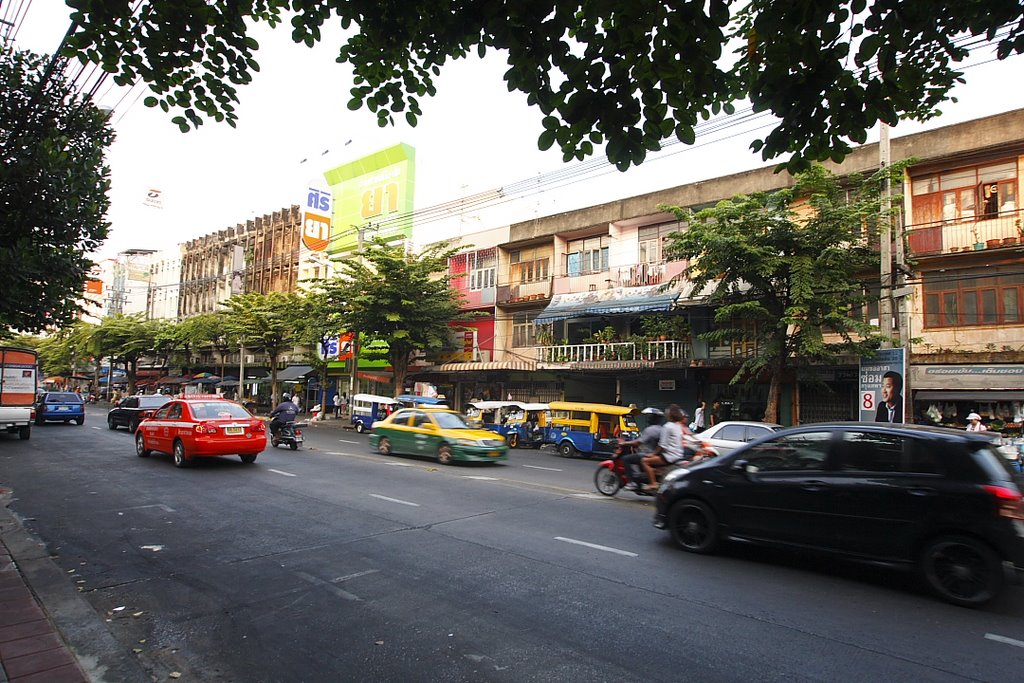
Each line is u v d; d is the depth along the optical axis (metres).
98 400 53.91
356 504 9.11
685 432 9.56
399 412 16.56
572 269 25.42
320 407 33.25
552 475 13.31
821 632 4.45
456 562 6.17
